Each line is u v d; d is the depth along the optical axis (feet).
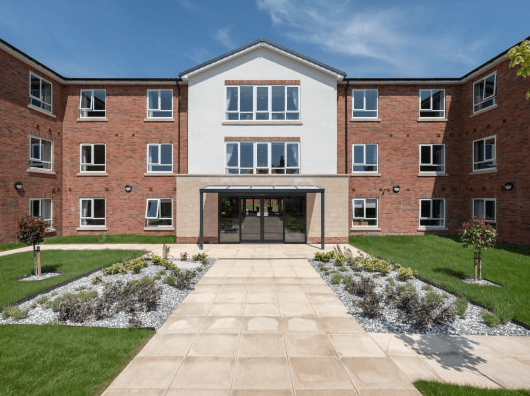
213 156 57.36
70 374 14.06
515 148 48.42
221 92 57.93
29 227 30.53
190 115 57.52
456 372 14.67
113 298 23.91
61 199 60.49
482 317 20.88
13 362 14.94
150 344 17.25
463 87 60.75
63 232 60.44
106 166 60.75
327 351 16.61
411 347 17.13
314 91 58.18
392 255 41.32
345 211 54.54
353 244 51.70
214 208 54.39
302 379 14.06
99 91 61.62
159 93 61.52
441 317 20.04
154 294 23.53
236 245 52.42
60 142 60.34
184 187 54.49
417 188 60.90
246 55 58.39
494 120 52.75
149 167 61.16
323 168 57.52
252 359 15.75
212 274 33.09
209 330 19.11
